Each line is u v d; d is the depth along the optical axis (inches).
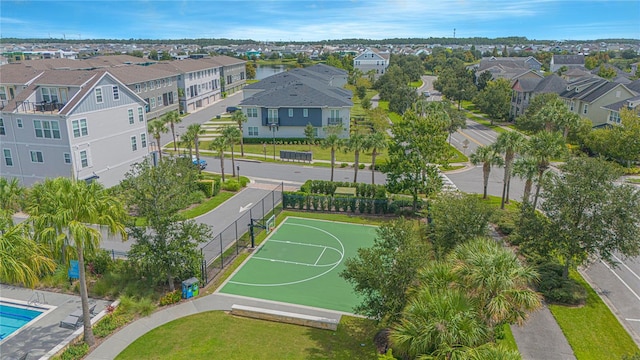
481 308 615.5
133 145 1930.4
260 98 2802.7
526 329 895.1
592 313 957.8
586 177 978.7
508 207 1667.1
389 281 768.3
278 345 846.5
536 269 1088.2
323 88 3142.2
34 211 788.0
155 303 1005.2
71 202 772.0
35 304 988.6
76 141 1628.9
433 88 5570.9
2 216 853.8
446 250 954.1
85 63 2984.7
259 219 1533.0
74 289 1050.7
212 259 1245.1
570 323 917.8
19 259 763.4
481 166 2317.9
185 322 933.8
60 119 1579.7
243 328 910.4
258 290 1080.8
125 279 1067.9
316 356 808.9
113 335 884.0
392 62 6825.8
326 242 1385.3
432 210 1071.6
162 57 7155.5
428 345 561.3
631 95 2765.7
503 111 3548.2
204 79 4170.8
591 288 1068.5
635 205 946.7
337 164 2342.5
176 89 3639.3
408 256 755.4
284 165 2316.7
